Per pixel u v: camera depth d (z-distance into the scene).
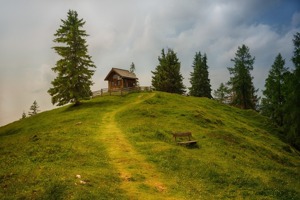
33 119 58.94
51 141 29.34
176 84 85.06
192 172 23.45
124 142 30.92
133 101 60.25
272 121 66.88
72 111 54.50
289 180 25.86
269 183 23.12
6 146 30.94
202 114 49.62
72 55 59.25
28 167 21.02
